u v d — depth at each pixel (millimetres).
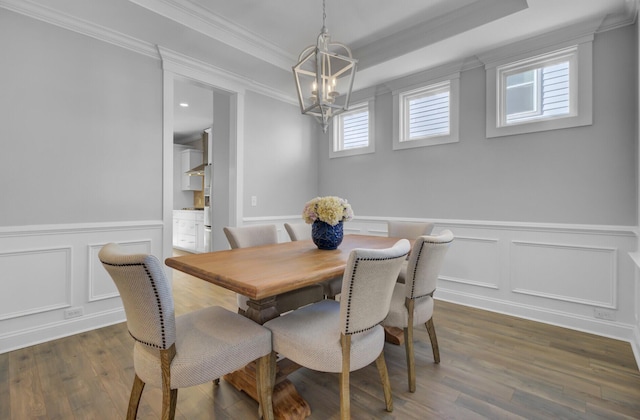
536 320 2703
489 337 2373
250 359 1355
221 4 2502
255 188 3768
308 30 2887
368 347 1394
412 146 3516
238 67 3289
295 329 1435
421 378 1838
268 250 2057
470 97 3102
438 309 2982
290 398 1552
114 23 2480
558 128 2607
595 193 2465
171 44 2812
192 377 1192
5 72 2143
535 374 1875
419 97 3572
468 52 2947
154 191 2875
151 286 1121
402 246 1432
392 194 3715
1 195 2137
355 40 3098
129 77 2719
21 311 2207
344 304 1276
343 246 2238
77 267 2447
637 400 1633
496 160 2945
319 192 4516
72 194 2424
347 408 1317
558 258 2613
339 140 4367
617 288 2371
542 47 2666
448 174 3258
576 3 2213
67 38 2391
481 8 2502
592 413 1536
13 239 2182
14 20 2172
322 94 1840
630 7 2215
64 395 1651
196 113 5473
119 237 2670
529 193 2766
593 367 1950
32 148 2248
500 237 2910
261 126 3834
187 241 6227
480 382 1795
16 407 1552
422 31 2838
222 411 1558
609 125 2404
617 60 2367
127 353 2109
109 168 2609
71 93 2414
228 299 3266
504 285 2885
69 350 2146
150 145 2846
